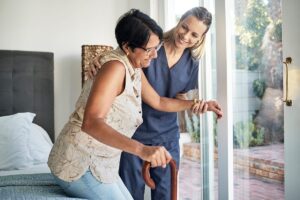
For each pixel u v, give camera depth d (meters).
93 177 1.20
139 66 1.22
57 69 2.78
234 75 1.94
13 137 2.21
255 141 1.83
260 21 1.77
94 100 1.03
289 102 1.48
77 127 1.18
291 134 1.48
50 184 1.54
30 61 2.63
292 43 1.46
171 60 1.75
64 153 1.18
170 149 1.89
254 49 1.81
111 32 2.94
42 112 2.67
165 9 2.58
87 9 2.85
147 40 1.15
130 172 1.83
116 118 1.18
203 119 2.22
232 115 1.93
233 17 1.94
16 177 1.66
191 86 1.86
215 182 2.17
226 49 1.88
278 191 1.70
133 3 2.91
